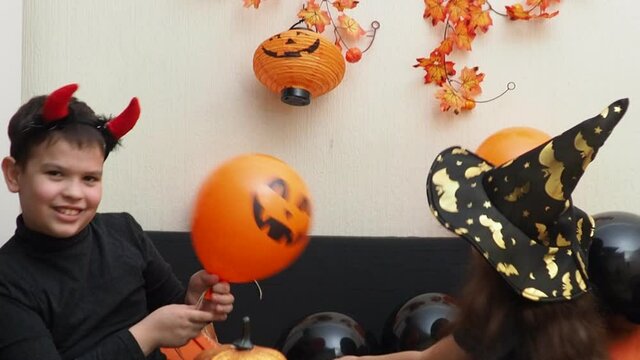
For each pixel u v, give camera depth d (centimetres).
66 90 113
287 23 197
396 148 202
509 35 205
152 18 192
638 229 106
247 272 116
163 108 193
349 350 155
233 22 195
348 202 201
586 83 207
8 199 168
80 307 122
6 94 170
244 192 110
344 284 192
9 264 118
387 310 194
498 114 205
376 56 201
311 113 199
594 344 93
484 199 102
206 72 195
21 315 114
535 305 94
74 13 188
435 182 105
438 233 204
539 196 95
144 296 136
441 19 199
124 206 192
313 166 200
